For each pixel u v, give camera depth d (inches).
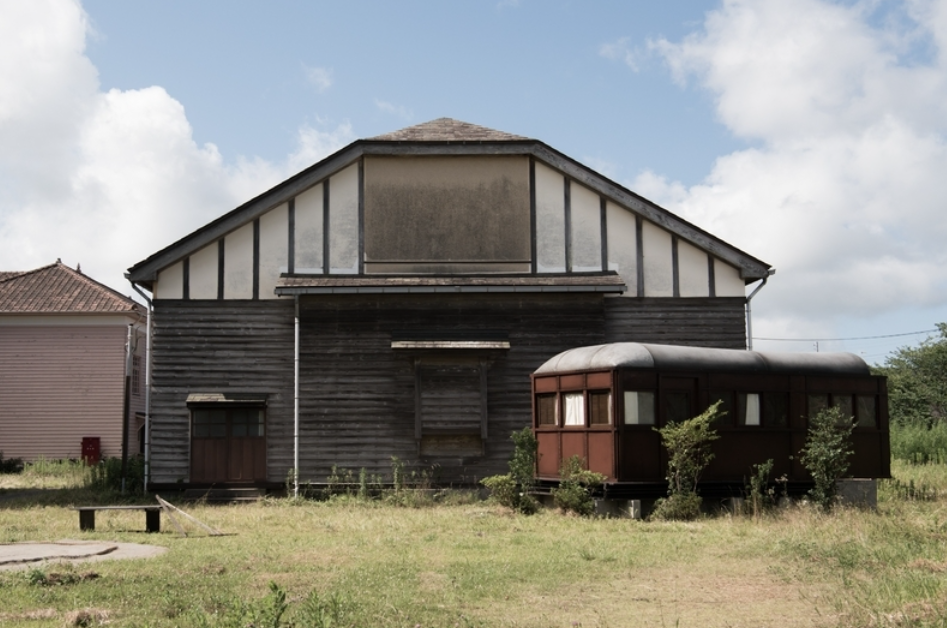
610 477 700.7
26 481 1144.8
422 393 900.6
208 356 909.2
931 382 1876.2
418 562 471.2
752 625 331.9
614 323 926.4
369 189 930.7
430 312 917.2
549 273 928.9
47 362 1450.5
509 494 737.6
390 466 898.1
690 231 932.0
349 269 921.5
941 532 537.0
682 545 532.7
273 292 916.6
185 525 658.8
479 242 930.1
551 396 786.2
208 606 345.4
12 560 450.0
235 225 911.7
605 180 930.1
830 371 785.6
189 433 901.8
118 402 1449.3
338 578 415.2
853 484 740.0
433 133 959.0
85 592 369.7
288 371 911.7
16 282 1508.4
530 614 349.4
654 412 714.8
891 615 320.2
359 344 910.4
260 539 571.5
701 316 932.6
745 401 747.4
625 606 365.4
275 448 904.3
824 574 427.5
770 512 689.0
